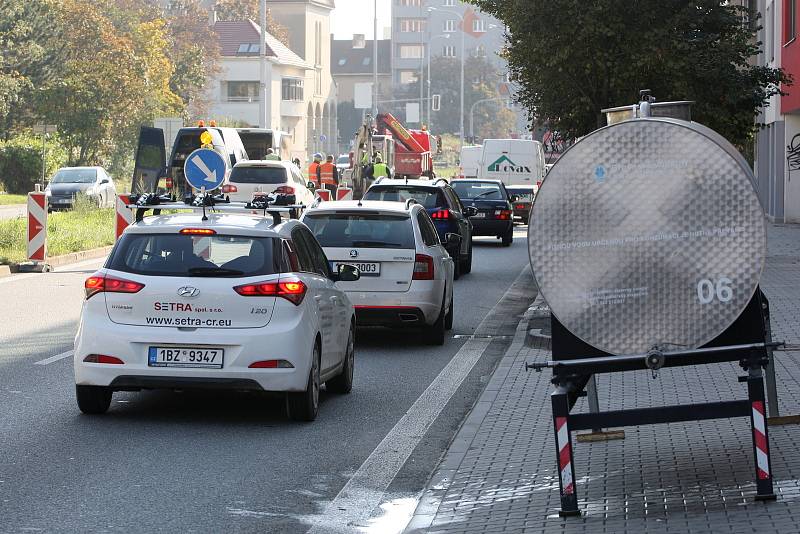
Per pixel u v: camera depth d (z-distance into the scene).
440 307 20.05
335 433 12.87
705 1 26.53
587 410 13.22
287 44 180.50
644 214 9.06
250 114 160.12
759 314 9.21
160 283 13.05
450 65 199.88
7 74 95.00
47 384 15.42
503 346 20.20
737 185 8.98
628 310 9.12
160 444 12.12
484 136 196.38
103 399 13.48
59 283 28.72
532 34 25.97
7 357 17.62
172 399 14.70
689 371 15.62
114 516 9.41
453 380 16.59
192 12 148.75
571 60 25.94
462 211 34.53
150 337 12.95
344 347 15.17
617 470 10.37
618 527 8.51
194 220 13.68
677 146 9.02
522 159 65.81
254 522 9.34
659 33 25.66
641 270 9.09
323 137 115.75
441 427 13.29
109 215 49.81
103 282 13.16
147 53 110.12
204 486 10.45
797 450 10.62
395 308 19.66
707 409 9.05
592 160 9.08
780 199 52.50
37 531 8.95
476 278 33.09
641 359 9.13
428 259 19.83
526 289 30.14
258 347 12.91
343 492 10.36
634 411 9.06
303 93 174.88
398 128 75.56
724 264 9.03
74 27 102.38
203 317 12.98
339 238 19.94
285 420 13.56
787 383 14.46
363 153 63.06
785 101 47.06
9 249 34.47
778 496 9.07
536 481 10.21
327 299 14.26
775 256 35.38
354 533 9.10
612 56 25.80
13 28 96.69
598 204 9.09
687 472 10.10
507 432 12.41
